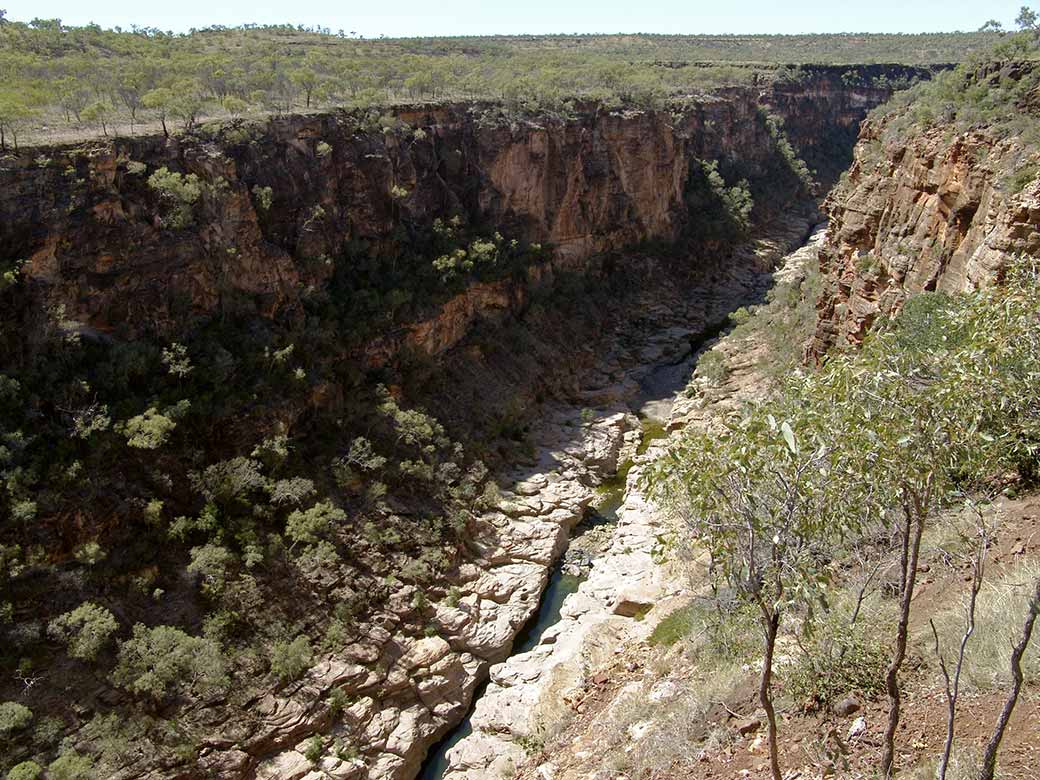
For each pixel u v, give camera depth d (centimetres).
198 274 3962
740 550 1159
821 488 1097
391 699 3166
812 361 4903
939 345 1422
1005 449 1218
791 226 10894
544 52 14862
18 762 2509
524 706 3027
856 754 1444
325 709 2989
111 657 2861
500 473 4734
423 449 4341
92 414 3309
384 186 5262
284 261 4428
